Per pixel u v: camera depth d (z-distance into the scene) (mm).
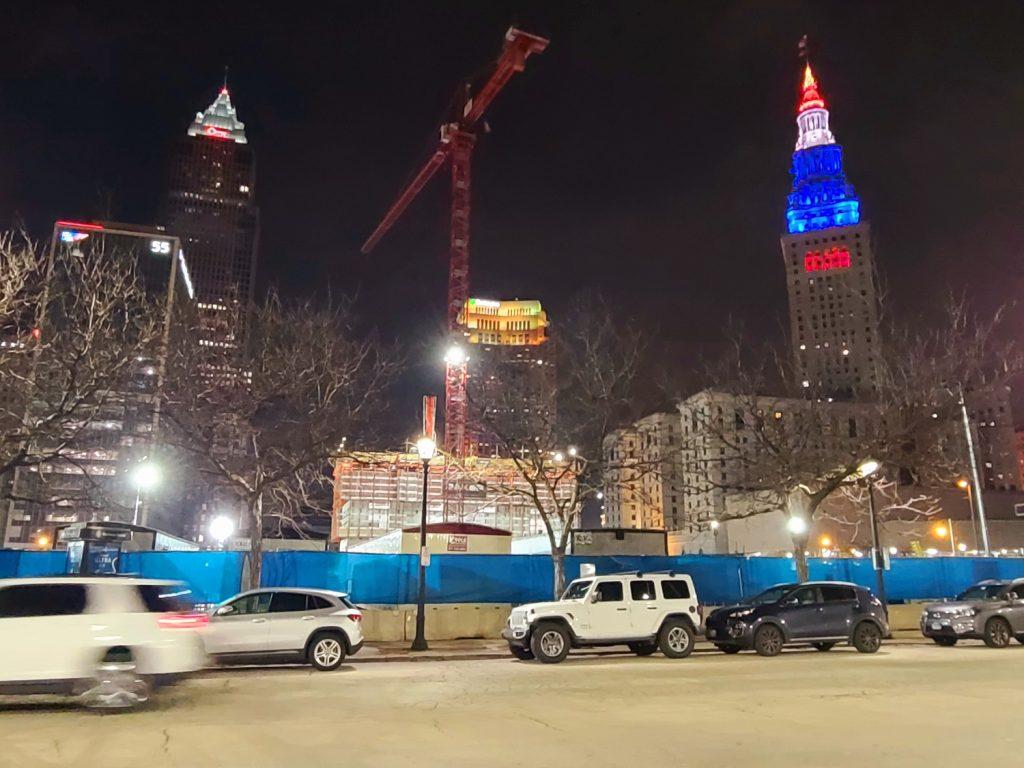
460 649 22047
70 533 23344
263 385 25109
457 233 123000
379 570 25562
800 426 30781
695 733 9438
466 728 9836
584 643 19031
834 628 20641
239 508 37000
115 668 11406
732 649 21672
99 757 8148
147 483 28453
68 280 25016
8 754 8312
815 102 149125
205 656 12328
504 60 111188
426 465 23203
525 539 48094
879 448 28797
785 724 10031
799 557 28094
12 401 22391
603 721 10312
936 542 68062
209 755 8258
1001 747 8562
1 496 24844
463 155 125438
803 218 141000
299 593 17781
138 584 12055
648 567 28016
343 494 84312
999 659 18516
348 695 13031
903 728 9719
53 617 11461
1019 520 72375
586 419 28219
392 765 7785
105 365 22766
